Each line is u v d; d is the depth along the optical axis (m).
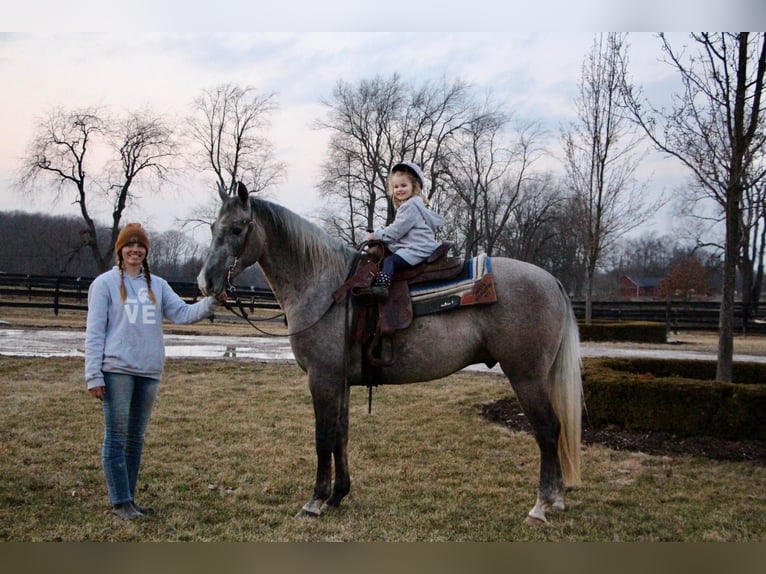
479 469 5.29
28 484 4.57
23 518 3.96
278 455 5.53
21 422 6.37
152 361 4.09
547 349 4.19
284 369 10.54
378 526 4.00
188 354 12.35
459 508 4.37
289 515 4.18
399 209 4.36
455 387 9.18
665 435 6.23
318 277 4.29
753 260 32.28
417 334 4.16
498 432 6.54
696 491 4.78
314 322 4.21
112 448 3.99
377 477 5.04
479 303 4.12
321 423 4.18
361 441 6.12
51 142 31.81
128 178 33.41
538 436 4.18
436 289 4.18
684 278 39.44
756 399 5.89
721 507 4.44
